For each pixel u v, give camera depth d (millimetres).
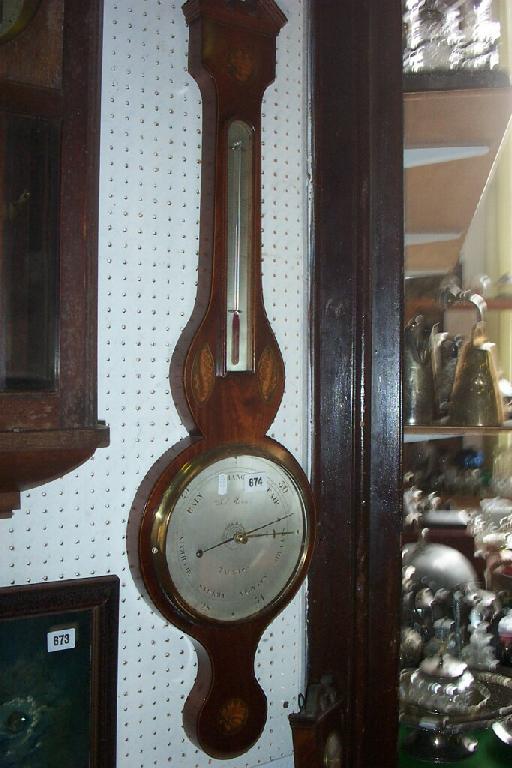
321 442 1323
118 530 1164
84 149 1004
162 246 1194
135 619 1184
